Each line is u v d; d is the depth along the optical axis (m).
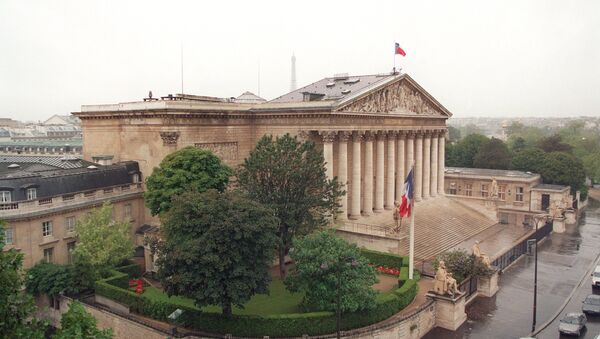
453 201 108.94
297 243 52.12
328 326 48.03
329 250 49.88
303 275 49.84
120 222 66.44
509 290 67.38
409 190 59.88
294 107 81.50
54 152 143.50
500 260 74.94
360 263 50.59
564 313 59.97
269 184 61.94
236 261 46.62
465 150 157.12
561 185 128.50
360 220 83.88
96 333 29.16
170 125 74.25
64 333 27.91
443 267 56.44
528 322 56.59
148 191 65.62
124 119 80.00
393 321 50.25
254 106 86.75
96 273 59.31
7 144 157.75
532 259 83.06
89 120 84.62
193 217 48.50
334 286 49.06
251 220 48.06
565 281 71.50
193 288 46.62
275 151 62.78
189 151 66.19
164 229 50.16
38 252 62.22
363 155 87.75
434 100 102.31
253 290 48.06
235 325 47.62
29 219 60.94
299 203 61.41
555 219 105.44
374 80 91.06
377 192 89.19
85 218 65.62
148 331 50.69
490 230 98.06
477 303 62.44
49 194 64.94
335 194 64.31
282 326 47.19
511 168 141.00
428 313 54.34
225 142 82.19
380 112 86.81
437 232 86.25
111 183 73.88
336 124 78.75
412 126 96.94
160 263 48.00
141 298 53.88
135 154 79.50
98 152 84.25
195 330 49.53
